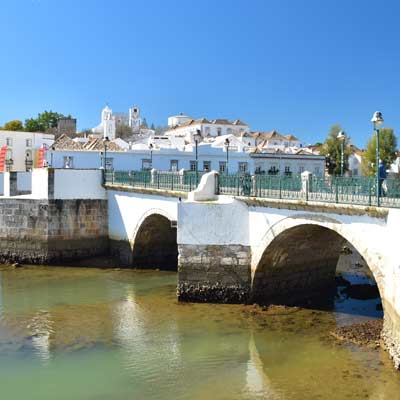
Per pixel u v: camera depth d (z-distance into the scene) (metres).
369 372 14.39
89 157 42.66
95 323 19.42
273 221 19.80
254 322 19.17
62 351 16.64
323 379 14.15
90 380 14.52
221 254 21.41
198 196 22.53
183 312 20.53
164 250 31.67
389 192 15.15
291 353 16.12
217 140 60.97
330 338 17.34
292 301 22.41
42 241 31.19
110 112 103.06
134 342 17.39
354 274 28.22
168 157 45.97
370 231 15.80
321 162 54.97
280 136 92.31
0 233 31.97
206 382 14.31
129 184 30.47
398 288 14.26
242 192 21.33
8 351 16.66
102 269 30.23
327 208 17.25
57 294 24.03
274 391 13.63
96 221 32.34
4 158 60.19
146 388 14.02
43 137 67.62
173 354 16.31
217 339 17.52
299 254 21.89
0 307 21.77
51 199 31.14
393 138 58.59
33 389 14.00
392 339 14.97
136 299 22.88
